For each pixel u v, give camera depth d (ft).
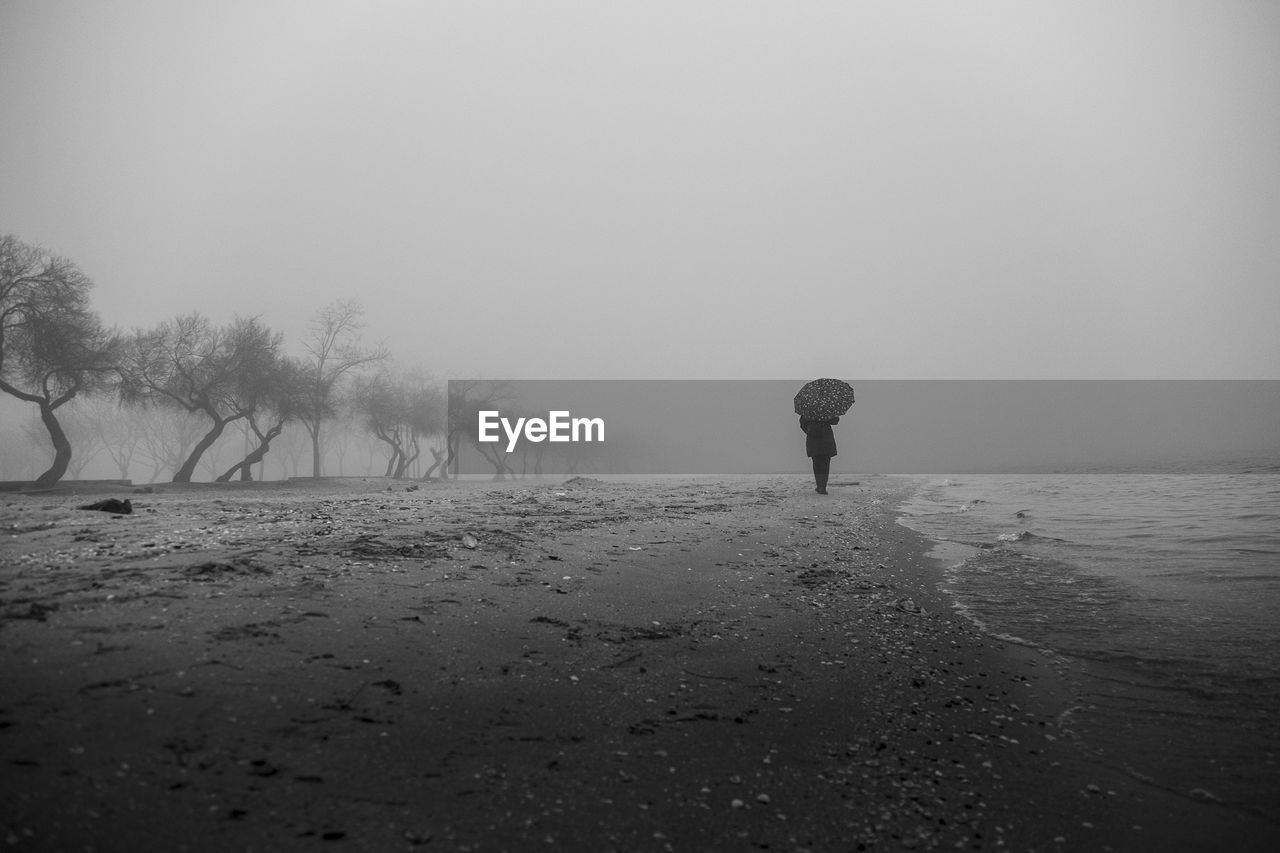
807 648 21.44
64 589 19.60
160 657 15.23
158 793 10.69
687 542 37.58
